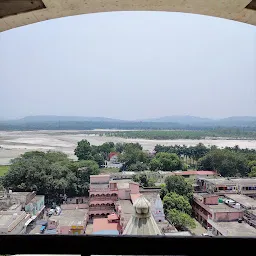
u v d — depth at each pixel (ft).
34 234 4.97
